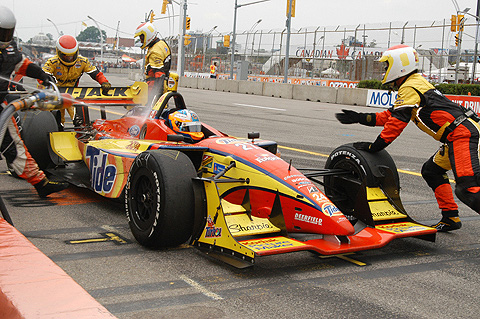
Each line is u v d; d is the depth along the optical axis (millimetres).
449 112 4602
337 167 5000
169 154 4047
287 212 4051
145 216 4203
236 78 38375
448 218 5023
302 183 4055
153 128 5262
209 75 44406
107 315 1661
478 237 4973
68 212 5109
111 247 4109
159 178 3881
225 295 3240
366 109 21453
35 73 4500
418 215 5637
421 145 11680
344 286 3498
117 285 3324
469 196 4418
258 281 3521
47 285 1869
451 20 27578
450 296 3410
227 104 20219
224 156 4457
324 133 12719
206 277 3545
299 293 3332
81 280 3377
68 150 6137
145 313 2918
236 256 3561
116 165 4902
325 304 3170
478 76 31391
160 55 8586
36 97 2775
